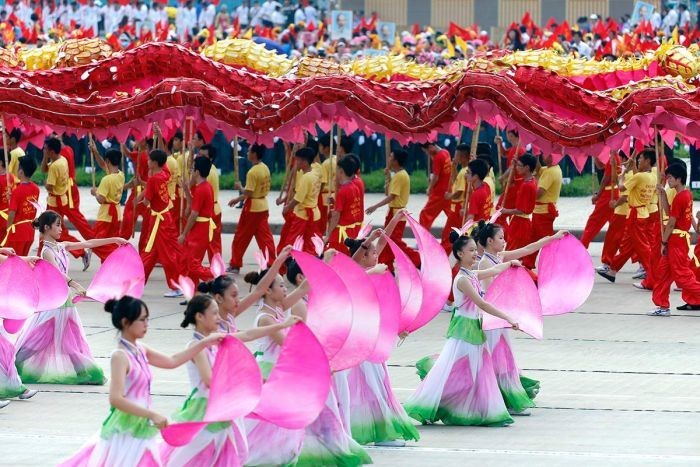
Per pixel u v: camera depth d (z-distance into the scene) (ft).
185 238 95.30
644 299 98.84
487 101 86.99
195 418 46.21
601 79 97.14
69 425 60.80
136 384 44.27
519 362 76.13
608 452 56.03
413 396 61.67
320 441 52.13
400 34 213.87
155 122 99.55
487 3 223.10
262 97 91.61
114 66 95.25
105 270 64.90
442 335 85.15
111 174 104.68
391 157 101.04
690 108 83.15
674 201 90.58
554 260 65.10
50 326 69.26
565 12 219.61
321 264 48.65
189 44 101.76
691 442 57.82
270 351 52.06
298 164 100.89
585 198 151.94
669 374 72.79
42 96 92.32
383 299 53.88
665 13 196.03
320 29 184.55
